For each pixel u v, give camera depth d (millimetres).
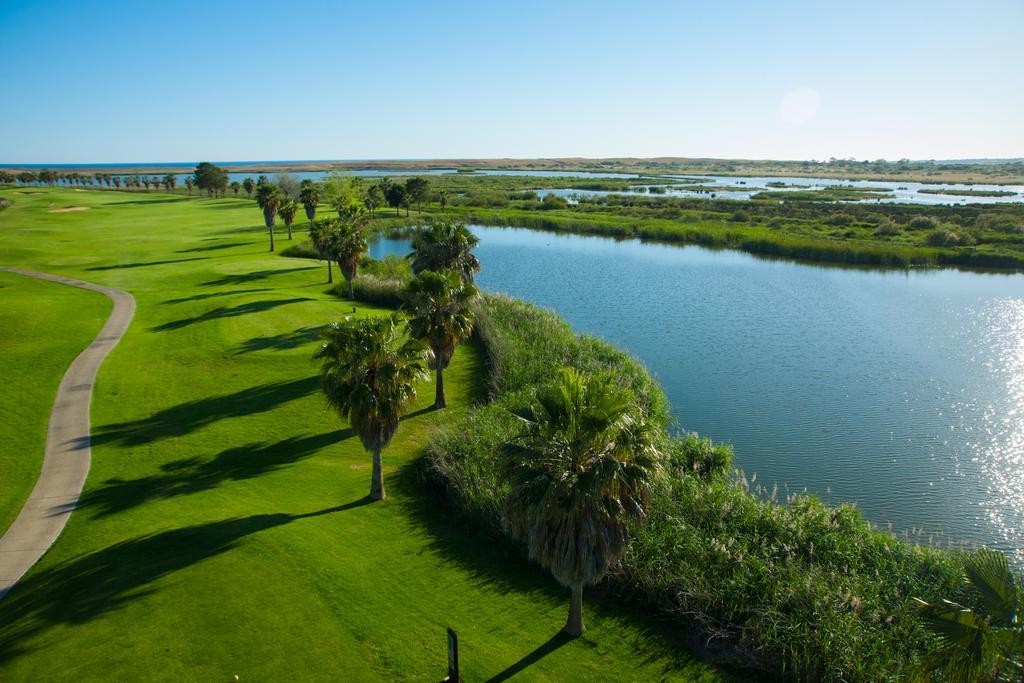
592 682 17031
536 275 84188
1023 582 15086
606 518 16719
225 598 19469
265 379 40844
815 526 23406
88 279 67562
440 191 189125
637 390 37656
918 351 51781
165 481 28453
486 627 19109
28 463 29703
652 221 129250
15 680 16234
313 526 24234
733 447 34844
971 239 95000
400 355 26016
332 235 63938
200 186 192125
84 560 21609
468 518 25359
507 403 34344
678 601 19859
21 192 175375
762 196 187875
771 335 56531
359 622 18844
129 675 16453
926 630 17141
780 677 17312
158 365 42500
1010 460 33281
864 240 102312
